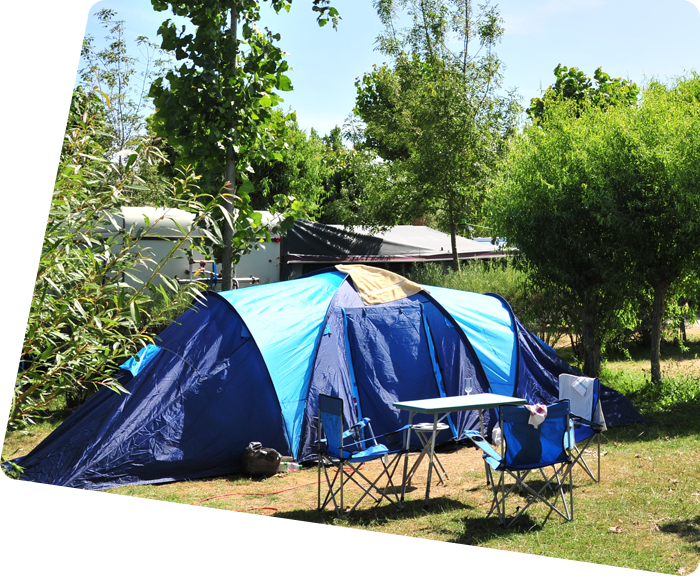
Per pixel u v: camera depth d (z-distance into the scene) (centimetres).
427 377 852
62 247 308
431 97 1781
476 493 633
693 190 912
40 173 304
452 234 1797
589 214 1042
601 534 500
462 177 1805
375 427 809
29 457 735
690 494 590
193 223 343
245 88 894
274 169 2345
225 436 742
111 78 1716
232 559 475
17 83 339
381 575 441
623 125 1003
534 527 525
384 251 1647
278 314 829
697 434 827
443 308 900
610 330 1144
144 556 478
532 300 1273
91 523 547
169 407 736
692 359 1436
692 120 938
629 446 791
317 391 791
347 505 609
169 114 877
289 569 456
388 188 1919
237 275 1344
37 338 297
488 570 441
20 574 341
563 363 965
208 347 785
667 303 1176
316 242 1506
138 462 701
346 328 845
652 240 1008
